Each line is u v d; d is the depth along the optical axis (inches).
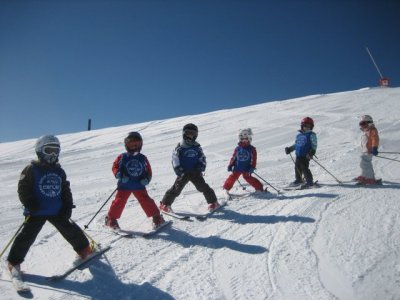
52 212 161.3
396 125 549.6
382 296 136.3
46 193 158.2
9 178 421.4
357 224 202.8
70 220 173.8
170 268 164.9
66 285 151.3
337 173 335.9
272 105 911.0
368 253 168.6
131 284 151.9
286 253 174.7
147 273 160.7
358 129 553.6
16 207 283.0
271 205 248.2
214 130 673.0
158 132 704.4
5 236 214.4
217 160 451.2
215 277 156.6
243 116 791.1
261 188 280.1
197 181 241.1
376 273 151.5
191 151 239.3
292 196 266.8
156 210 210.7
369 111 683.4
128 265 167.8
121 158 208.7
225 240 193.3
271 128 639.1
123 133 747.4
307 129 297.9
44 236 206.4
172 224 219.3
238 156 279.0
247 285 149.5
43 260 175.3
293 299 138.3
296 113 754.2
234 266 165.5
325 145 477.1
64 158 525.7
